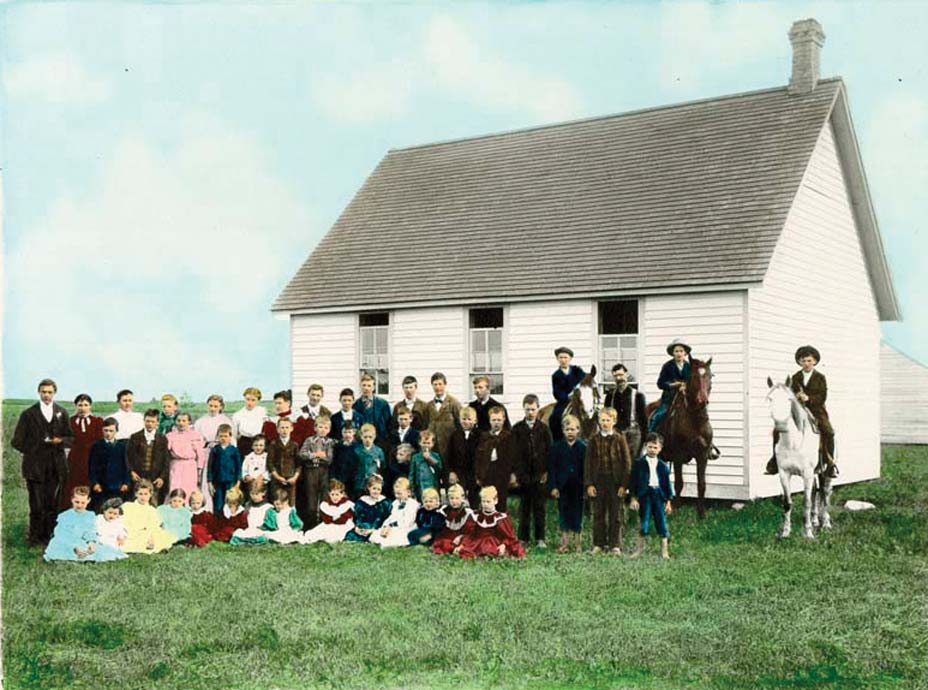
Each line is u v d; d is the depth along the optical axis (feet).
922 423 110.83
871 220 73.72
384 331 75.25
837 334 70.49
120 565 40.98
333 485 47.50
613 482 42.96
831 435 49.19
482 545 42.22
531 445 45.09
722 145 69.62
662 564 39.81
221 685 26.17
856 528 48.70
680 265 61.41
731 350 58.80
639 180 71.10
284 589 35.60
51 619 31.68
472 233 75.36
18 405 73.61
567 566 39.50
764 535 46.80
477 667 27.22
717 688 25.84
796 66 69.67
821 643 28.94
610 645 28.60
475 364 70.28
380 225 82.07
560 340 65.77
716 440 59.11
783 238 62.80
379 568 39.68
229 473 49.26
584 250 67.46
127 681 26.53
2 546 45.50
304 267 81.46
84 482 48.08
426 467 47.91
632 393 51.57
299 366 78.54
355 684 25.98
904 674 27.07
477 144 85.76
